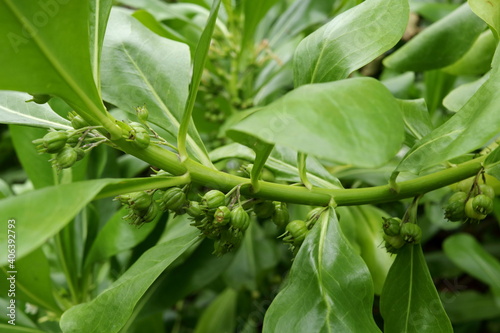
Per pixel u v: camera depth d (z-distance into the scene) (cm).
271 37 68
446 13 58
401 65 47
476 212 36
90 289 57
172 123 38
